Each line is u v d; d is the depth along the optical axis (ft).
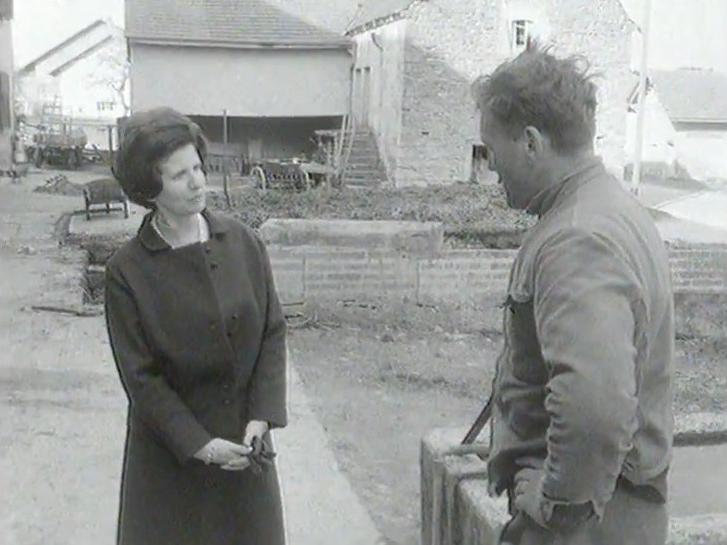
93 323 28.19
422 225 36.11
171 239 7.50
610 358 4.88
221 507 7.69
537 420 5.70
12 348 24.81
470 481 9.91
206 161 7.64
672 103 104.42
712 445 11.46
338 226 35.04
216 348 7.39
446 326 33.19
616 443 4.86
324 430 19.27
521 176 5.71
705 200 74.84
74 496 14.30
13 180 74.64
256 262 7.81
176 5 83.97
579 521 5.21
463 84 69.72
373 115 76.59
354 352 28.99
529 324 5.57
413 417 21.56
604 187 5.55
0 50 79.41
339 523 13.80
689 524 9.01
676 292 35.47
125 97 124.16
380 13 74.23
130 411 7.82
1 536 12.71
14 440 17.04
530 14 70.28
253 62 83.41
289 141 87.35
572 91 5.47
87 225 48.73
